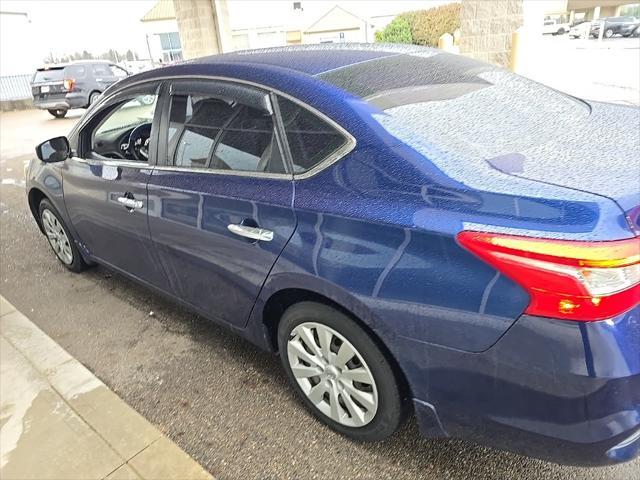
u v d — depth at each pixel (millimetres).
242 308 2383
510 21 7809
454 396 1723
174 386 2664
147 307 3500
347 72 2176
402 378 1925
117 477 2057
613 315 1404
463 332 1607
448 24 23469
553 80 10367
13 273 4219
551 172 1664
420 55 2502
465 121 1981
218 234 2301
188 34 13055
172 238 2600
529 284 1454
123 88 2957
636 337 1433
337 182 1886
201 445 2260
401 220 1684
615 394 1438
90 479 2059
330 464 2104
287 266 2021
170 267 2760
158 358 2916
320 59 2316
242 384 2639
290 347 2238
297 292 2107
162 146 2650
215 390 2609
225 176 2283
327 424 2275
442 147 1802
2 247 4840
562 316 1423
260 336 2389
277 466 2117
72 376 2703
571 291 1398
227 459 2174
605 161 1734
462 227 1567
